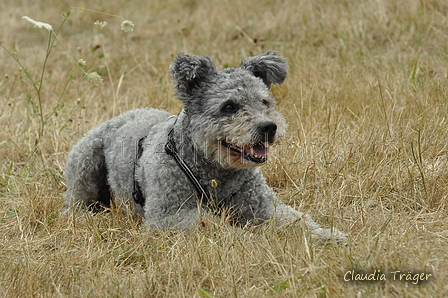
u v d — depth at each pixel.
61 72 14.32
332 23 14.59
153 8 18.47
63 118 11.14
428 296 5.11
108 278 5.95
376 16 13.98
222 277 5.83
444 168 7.83
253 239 6.59
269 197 7.36
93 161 8.37
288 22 15.36
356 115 9.78
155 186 7.07
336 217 7.08
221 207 7.11
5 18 18.84
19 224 7.41
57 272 6.18
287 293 5.45
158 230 6.82
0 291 5.80
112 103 11.79
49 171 9.27
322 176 8.17
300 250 6.07
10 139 10.37
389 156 8.44
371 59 12.34
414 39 12.88
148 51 15.13
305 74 11.91
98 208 8.72
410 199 7.33
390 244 6.02
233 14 16.69
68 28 17.88
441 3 13.73
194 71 6.82
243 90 6.79
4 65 15.11
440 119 9.07
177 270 5.92
